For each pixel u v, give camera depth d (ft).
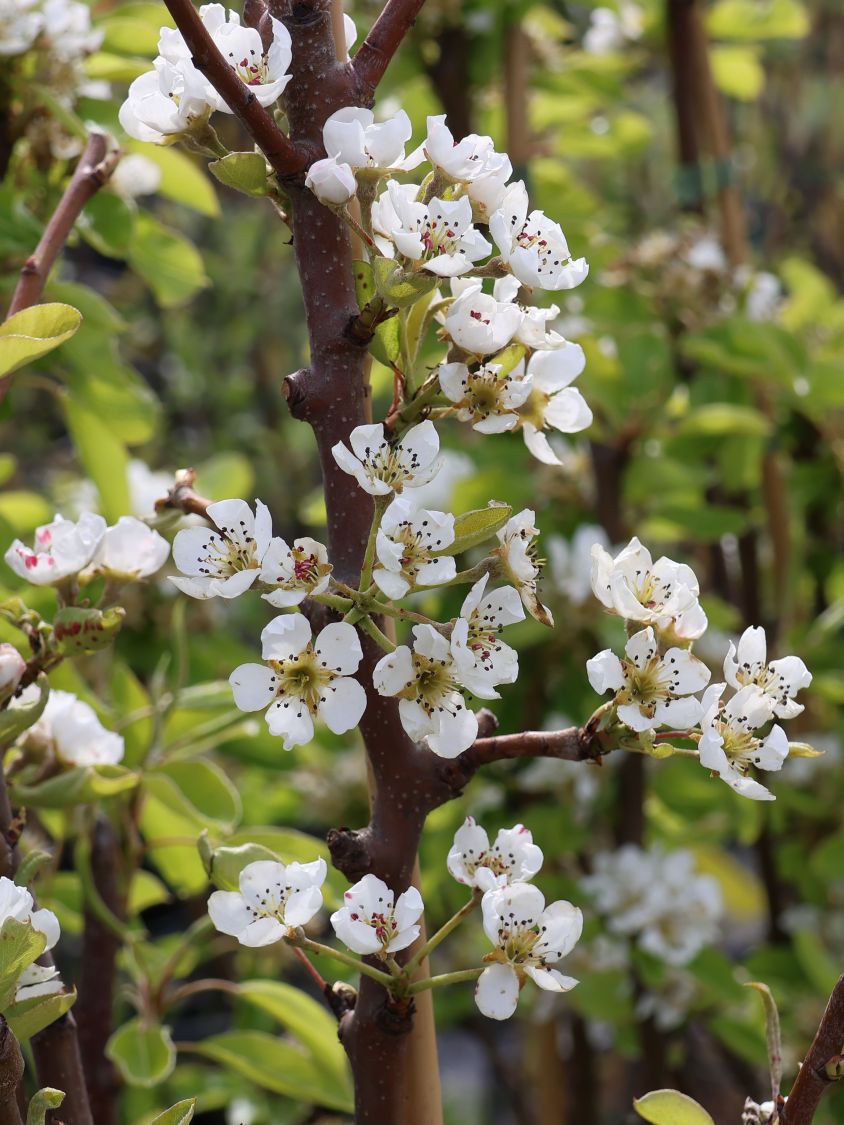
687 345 3.06
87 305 2.23
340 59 1.37
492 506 1.19
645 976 2.96
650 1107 1.31
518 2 3.10
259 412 5.72
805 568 3.74
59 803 1.64
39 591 2.18
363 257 1.33
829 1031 1.23
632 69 3.75
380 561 1.15
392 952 1.22
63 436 5.51
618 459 3.07
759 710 1.25
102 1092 2.13
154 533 1.50
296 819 3.37
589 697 2.93
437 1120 1.37
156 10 2.39
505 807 3.32
